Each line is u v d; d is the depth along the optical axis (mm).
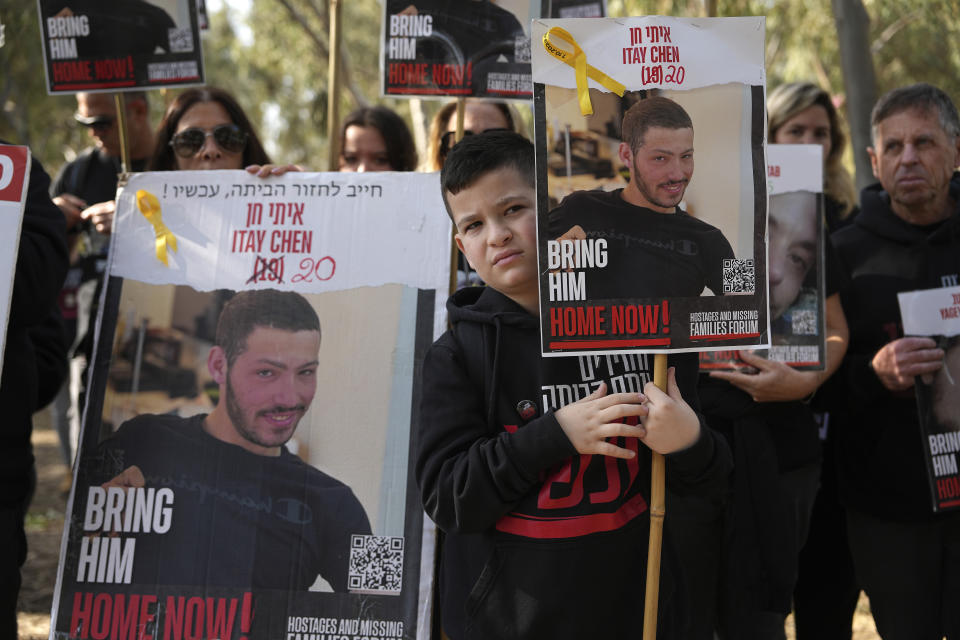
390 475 2289
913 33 8891
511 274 1898
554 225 1847
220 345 2389
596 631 1835
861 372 2729
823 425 3145
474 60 2809
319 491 2299
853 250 2918
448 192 1956
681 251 1848
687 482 1896
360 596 2236
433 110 11086
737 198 1846
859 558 2799
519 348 1932
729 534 2602
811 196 2691
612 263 1847
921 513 2635
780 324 2662
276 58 11484
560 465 1880
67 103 12414
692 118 1856
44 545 5266
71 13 2936
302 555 2271
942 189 2732
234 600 2252
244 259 2424
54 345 2852
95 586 2281
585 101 1837
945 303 2586
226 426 2354
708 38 1862
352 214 2428
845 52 4773
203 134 3010
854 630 4090
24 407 2311
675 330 1838
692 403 1969
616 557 1859
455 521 1873
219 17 12469
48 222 2312
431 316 2352
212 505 2309
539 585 1838
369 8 14664
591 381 1922
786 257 2682
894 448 2686
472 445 1884
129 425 2367
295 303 2391
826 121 3707
